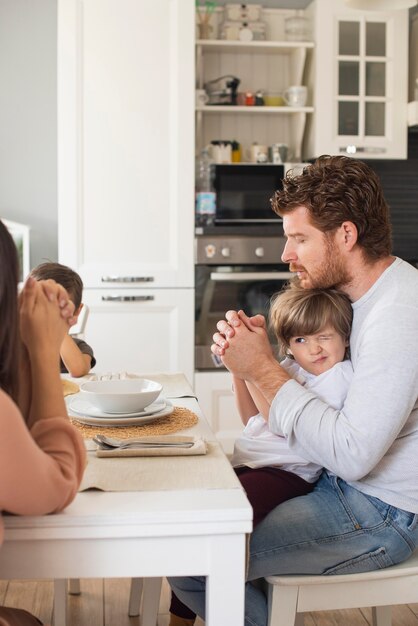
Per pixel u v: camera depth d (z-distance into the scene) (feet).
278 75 15.11
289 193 5.19
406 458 4.92
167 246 13.21
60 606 6.97
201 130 14.60
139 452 4.68
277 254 13.43
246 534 4.11
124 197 13.08
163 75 13.05
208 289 13.35
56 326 3.87
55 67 14.23
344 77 14.19
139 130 13.05
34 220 14.33
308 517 4.99
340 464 4.71
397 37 14.20
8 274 3.49
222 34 14.32
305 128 14.75
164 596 8.32
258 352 5.05
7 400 3.32
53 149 14.30
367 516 4.98
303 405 4.88
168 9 13.00
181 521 3.79
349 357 5.52
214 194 13.47
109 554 3.83
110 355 13.19
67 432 3.76
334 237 5.10
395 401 4.62
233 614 3.91
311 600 4.96
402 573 5.00
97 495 3.99
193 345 13.33
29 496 3.47
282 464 5.51
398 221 15.55
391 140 14.34
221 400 13.44
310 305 5.33
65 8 12.80
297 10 14.87
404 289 4.94
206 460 4.60
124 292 13.12
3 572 3.82
